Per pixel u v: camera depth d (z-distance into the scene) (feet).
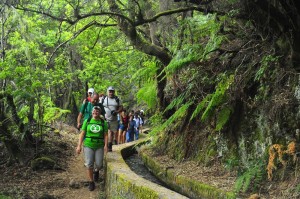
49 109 34.12
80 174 27.58
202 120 24.89
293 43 18.86
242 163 21.18
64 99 73.36
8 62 28.27
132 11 25.55
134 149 37.14
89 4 28.19
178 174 23.09
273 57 20.95
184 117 28.50
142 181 19.17
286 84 20.20
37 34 42.19
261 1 17.76
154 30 33.37
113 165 23.53
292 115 19.06
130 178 19.84
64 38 43.70
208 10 20.95
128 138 51.13
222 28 24.44
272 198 17.20
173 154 28.17
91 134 24.50
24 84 28.30
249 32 23.50
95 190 24.39
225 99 22.66
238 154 21.81
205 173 22.39
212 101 21.80
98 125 24.64
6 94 27.45
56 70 42.73
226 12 21.24
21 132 28.22
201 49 25.52
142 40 30.73
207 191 19.31
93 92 28.99
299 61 19.26
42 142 31.55
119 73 68.23
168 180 24.27
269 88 21.01
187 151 26.66
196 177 21.81
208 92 25.52
